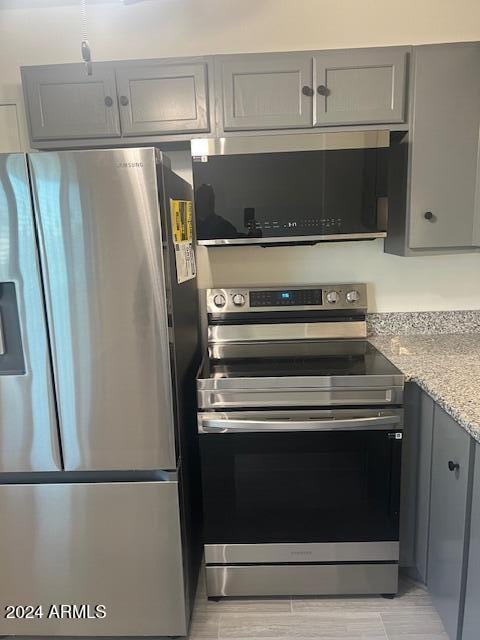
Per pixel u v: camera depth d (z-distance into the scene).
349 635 1.65
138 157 1.37
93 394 1.50
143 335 1.47
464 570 1.38
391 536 1.74
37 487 1.57
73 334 1.47
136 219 1.40
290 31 2.05
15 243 1.42
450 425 1.46
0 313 1.47
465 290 2.26
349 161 1.77
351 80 1.82
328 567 1.77
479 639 1.30
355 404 1.65
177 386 1.58
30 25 2.07
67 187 1.39
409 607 1.76
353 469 1.69
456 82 1.81
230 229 1.83
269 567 1.78
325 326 2.18
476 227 1.91
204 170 1.79
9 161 1.38
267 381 1.64
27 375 1.49
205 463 1.70
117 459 1.54
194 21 2.06
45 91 1.86
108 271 1.43
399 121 1.84
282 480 1.71
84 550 1.61
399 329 2.28
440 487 1.55
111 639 1.69
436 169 1.87
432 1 2.00
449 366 1.75
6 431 1.53
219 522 1.75
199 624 1.72
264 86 1.83
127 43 2.08
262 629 1.69
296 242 1.89
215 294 2.17
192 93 1.85
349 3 2.02
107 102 1.85
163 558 1.61
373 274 2.25
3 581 1.64
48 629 1.68
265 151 1.77
